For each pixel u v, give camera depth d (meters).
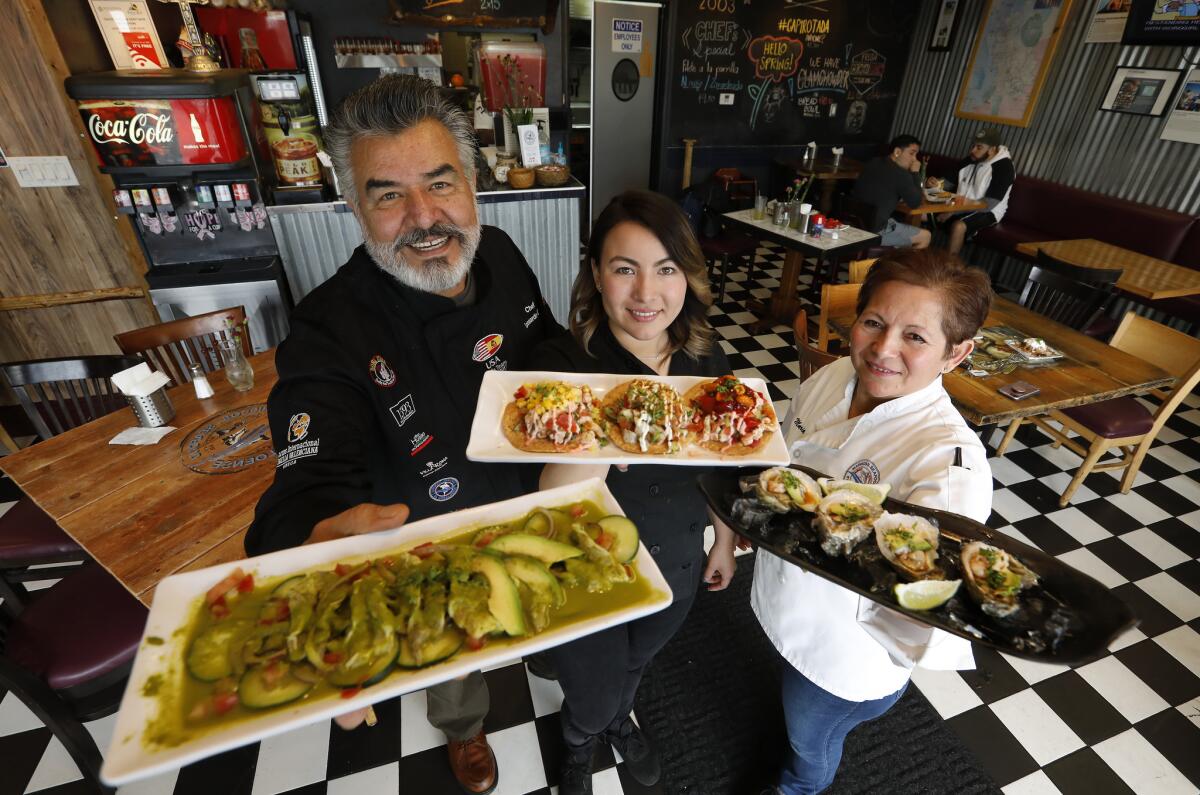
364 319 1.24
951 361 1.26
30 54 3.05
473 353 1.42
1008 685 2.30
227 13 3.61
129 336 2.54
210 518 1.76
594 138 7.07
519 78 4.85
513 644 0.87
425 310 1.31
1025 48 6.23
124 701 0.77
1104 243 5.02
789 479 1.15
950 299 1.13
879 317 1.20
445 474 1.38
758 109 7.42
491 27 4.52
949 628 0.88
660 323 1.27
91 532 1.70
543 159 4.52
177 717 0.76
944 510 1.11
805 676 1.38
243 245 3.77
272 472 1.95
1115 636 0.78
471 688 1.72
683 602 1.52
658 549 1.42
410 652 0.85
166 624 0.87
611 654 1.33
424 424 1.33
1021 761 2.05
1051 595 0.90
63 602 1.83
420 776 1.95
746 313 5.60
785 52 7.16
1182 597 2.73
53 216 3.43
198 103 3.13
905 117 7.93
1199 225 4.91
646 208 1.13
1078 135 5.86
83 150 3.34
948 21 7.06
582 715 1.48
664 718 2.14
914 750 2.07
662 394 1.38
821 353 2.32
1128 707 2.24
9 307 3.56
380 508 0.97
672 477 1.38
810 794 1.74
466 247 1.25
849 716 1.43
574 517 1.09
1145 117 5.30
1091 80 5.68
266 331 3.84
